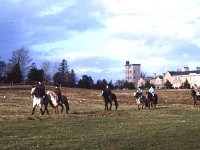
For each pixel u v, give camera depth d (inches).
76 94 3491.6
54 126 1208.2
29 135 1035.9
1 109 1873.8
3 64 6338.6
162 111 1850.4
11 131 1089.4
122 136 1026.7
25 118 1379.2
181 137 1023.0
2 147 868.6
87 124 1270.9
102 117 1483.8
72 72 6889.8
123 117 1503.4
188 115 1653.5
